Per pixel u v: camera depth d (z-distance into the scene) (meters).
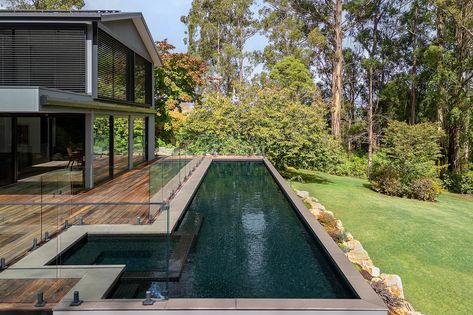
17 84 9.95
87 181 10.38
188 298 4.64
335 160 17.84
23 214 6.10
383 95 29.11
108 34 11.38
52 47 9.93
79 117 10.26
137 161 15.79
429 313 7.05
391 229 11.61
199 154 18.19
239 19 36.56
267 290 5.23
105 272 5.07
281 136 16.84
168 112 24.06
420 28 27.42
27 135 10.07
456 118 22.78
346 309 4.09
